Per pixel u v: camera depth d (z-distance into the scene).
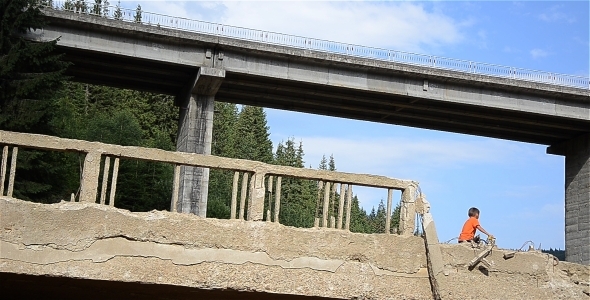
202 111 41.09
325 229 11.02
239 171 11.01
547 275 12.06
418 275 11.32
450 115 48.06
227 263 10.37
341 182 11.40
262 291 10.44
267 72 40.72
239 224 10.58
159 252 10.11
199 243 10.31
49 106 31.27
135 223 10.09
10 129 30.05
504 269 11.82
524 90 45.00
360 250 11.09
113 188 10.38
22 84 30.86
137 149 10.57
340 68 42.00
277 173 11.05
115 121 54.34
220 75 38.94
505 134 52.28
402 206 11.81
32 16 33.44
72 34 37.38
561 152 53.28
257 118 86.94
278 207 11.07
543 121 48.03
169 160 10.71
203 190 38.09
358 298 10.88
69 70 41.91
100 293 11.34
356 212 77.56
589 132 50.38
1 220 9.59
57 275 9.62
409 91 43.22
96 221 9.95
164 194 49.06
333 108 47.34
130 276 9.91
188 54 39.47
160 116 71.19
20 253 9.57
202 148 40.56
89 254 9.82
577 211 50.88
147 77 43.03
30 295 11.84
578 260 49.94
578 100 46.28
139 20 38.41
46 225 9.73
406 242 11.37
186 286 10.12
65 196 36.91
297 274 10.66
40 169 32.06
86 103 69.88
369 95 44.31
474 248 11.73
